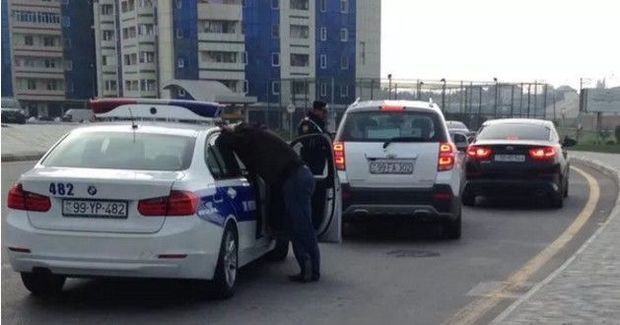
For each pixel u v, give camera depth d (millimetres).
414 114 9734
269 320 6086
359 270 8180
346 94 59219
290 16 84188
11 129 38062
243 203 7074
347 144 9602
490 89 45500
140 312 6301
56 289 6855
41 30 96875
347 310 6434
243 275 7914
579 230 11016
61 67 98438
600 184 18312
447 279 7711
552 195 13273
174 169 6473
